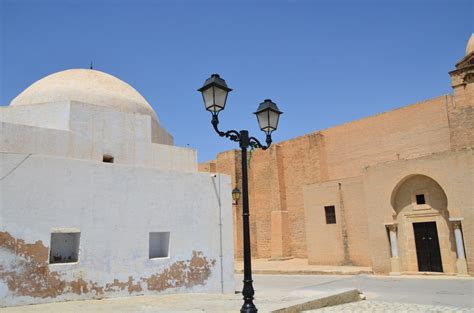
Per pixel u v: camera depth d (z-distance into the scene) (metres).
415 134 24.64
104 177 11.30
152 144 14.30
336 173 29.31
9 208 9.43
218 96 7.20
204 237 13.59
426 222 19.16
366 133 27.61
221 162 37.94
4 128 10.99
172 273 12.45
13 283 9.26
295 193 32.53
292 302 9.84
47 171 10.18
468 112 21.89
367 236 23.00
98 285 10.70
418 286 15.14
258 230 34.81
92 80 15.15
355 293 11.95
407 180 19.92
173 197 12.94
